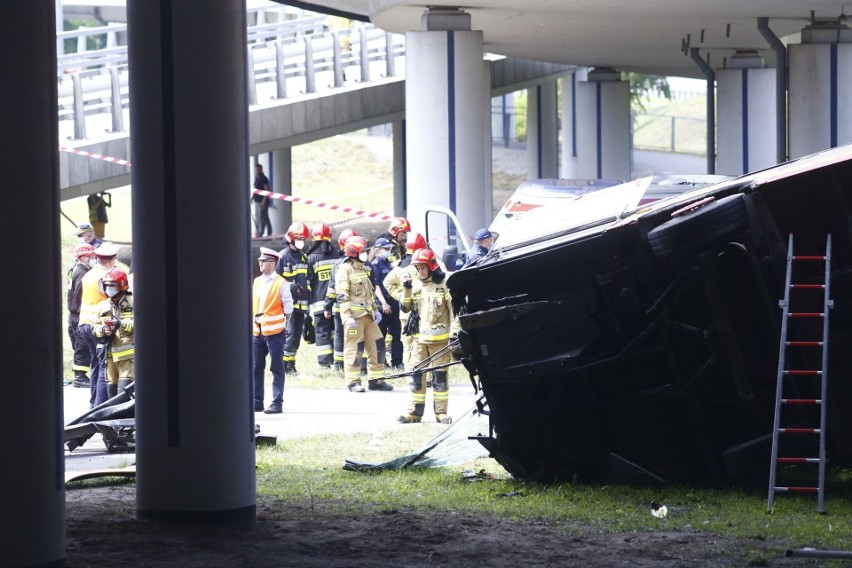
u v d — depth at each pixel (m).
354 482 29.83
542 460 29.53
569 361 27.94
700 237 26.39
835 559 21.14
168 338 24.11
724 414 27.84
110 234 101.75
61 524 20.06
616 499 27.38
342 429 37.94
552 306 28.09
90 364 45.50
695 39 83.31
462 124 62.53
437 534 23.66
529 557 21.73
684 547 22.44
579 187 57.72
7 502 19.38
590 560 21.44
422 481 29.98
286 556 21.83
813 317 26.59
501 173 162.25
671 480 28.59
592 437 28.81
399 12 66.62
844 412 26.75
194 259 23.95
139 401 24.47
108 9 131.25
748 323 27.09
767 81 88.62
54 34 19.78
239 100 24.28
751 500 26.81
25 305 19.41
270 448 34.78
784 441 26.67
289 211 106.12
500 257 29.70
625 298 27.56
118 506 26.50
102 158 67.94
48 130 19.64
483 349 28.44
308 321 51.31
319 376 49.50
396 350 50.25
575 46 90.50
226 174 24.11
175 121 23.86
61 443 20.02
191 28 23.75
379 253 49.50
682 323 26.98
